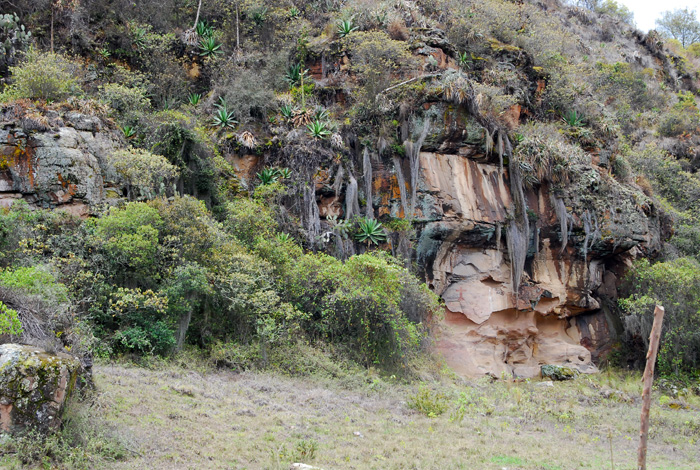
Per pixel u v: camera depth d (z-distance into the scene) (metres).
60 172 13.85
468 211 19.66
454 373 17.95
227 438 8.97
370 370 15.14
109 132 15.91
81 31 21.58
